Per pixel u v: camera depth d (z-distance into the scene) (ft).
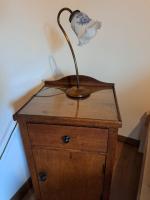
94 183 3.19
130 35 4.17
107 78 4.77
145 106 4.80
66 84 3.91
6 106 3.24
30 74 3.70
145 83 4.55
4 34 2.96
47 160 3.08
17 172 3.82
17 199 3.90
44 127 2.76
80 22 2.69
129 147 5.35
